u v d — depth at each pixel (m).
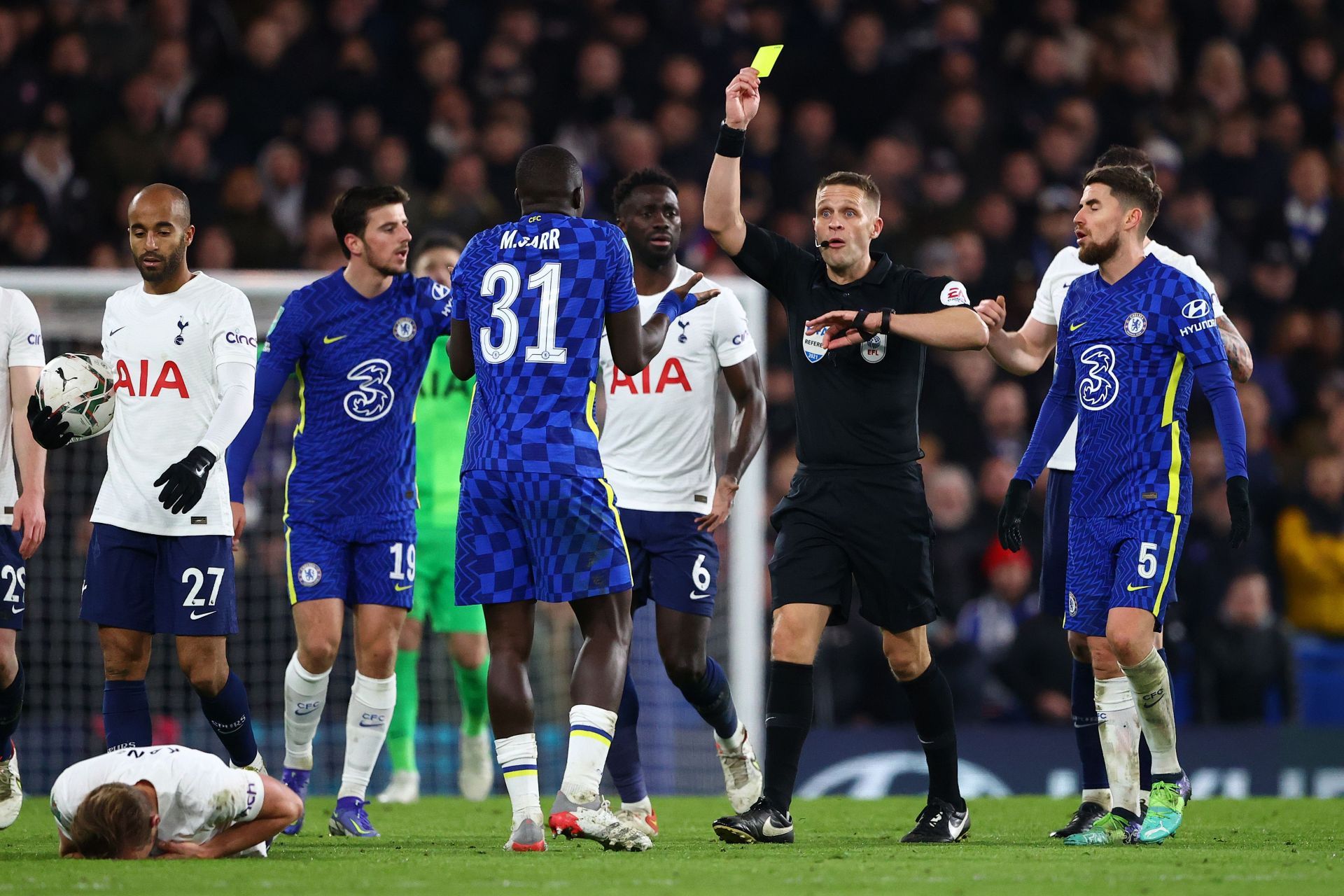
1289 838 21.22
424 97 49.97
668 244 22.78
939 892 14.55
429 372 29.84
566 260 17.97
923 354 20.31
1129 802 20.36
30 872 15.51
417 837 21.59
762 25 53.91
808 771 33.53
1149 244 22.12
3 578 20.88
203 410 20.97
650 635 34.75
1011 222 49.22
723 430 32.75
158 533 20.73
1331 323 50.03
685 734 34.50
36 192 43.59
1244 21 57.81
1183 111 54.50
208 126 47.28
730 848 19.12
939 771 20.58
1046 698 37.12
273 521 35.66
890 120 53.50
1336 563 42.94
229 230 44.47
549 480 17.58
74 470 34.84
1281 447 47.78
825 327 19.30
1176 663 38.53
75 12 47.78
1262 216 51.47
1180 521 19.69
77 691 34.31
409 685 29.62
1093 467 20.11
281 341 21.59
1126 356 19.91
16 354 21.08
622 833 17.97
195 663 21.08
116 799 16.58
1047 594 23.11
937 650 37.91
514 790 18.28
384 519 21.83
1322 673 39.78
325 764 33.56
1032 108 53.19
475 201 45.69
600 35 51.72
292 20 49.84
